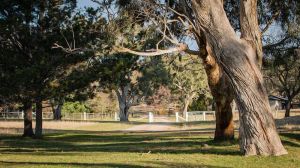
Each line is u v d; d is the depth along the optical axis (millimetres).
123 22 21094
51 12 30031
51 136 35750
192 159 15156
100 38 24562
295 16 21891
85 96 31562
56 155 18875
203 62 20719
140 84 67125
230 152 16547
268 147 15039
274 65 24141
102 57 30516
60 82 29984
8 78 28609
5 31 29500
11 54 30219
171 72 66250
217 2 15258
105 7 21000
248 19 15305
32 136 34094
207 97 78938
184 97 78562
